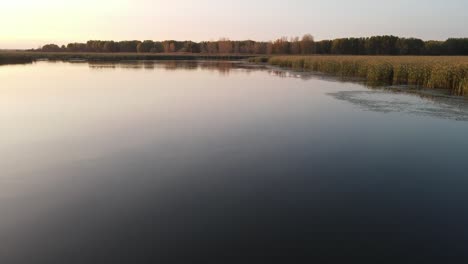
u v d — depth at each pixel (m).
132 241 5.41
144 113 14.49
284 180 7.74
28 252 5.14
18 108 15.35
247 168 8.43
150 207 6.48
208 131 11.73
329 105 16.73
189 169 8.34
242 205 6.56
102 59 82.88
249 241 5.38
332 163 8.80
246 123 12.86
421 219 6.06
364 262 4.89
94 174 8.03
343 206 6.53
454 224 5.90
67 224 5.91
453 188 7.35
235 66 54.50
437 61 29.80
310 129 12.07
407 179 7.82
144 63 63.25
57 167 8.45
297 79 30.89
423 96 19.66
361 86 24.95
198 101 17.64
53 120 13.12
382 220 6.03
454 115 14.37
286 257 4.99
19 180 7.68
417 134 11.48
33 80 27.19
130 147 9.98
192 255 5.04
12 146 10.01
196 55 103.12
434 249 5.20
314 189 7.29
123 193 7.07
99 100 17.59
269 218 6.07
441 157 9.26
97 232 5.66
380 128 12.23
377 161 8.96
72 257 5.03
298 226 5.82
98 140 10.62
